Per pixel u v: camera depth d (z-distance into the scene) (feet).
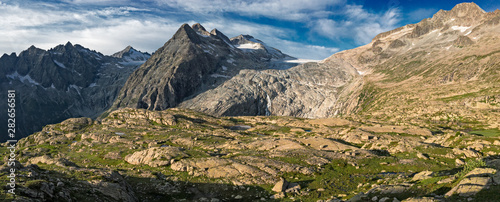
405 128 380.78
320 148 280.72
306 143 298.76
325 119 601.21
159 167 234.58
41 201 99.81
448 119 558.97
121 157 305.73
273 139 330.95
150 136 453.17
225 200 159.22
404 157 232.12
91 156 333.62
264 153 256.52
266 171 201.05
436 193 97.71
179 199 161.27
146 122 603.26
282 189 166.09
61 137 490.49
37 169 143.95
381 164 207.51
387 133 362.74
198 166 220.02
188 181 189.57
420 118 598.34
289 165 209.26
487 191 80.79
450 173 127.44
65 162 214.07
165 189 174.40
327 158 228.84
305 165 211.82
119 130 500.33
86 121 601.21
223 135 477.77
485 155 208.64
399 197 108.27
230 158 237.04
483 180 86.53
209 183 184.34
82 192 123.44
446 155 220.43
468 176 95.25
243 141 363.97
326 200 144.66
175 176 202.39
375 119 651.25
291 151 255.91
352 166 207.51
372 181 173.17
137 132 481.05
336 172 196.44
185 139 393.70
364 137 321.32
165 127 562.66
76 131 542.16
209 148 336.70
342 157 228.43
